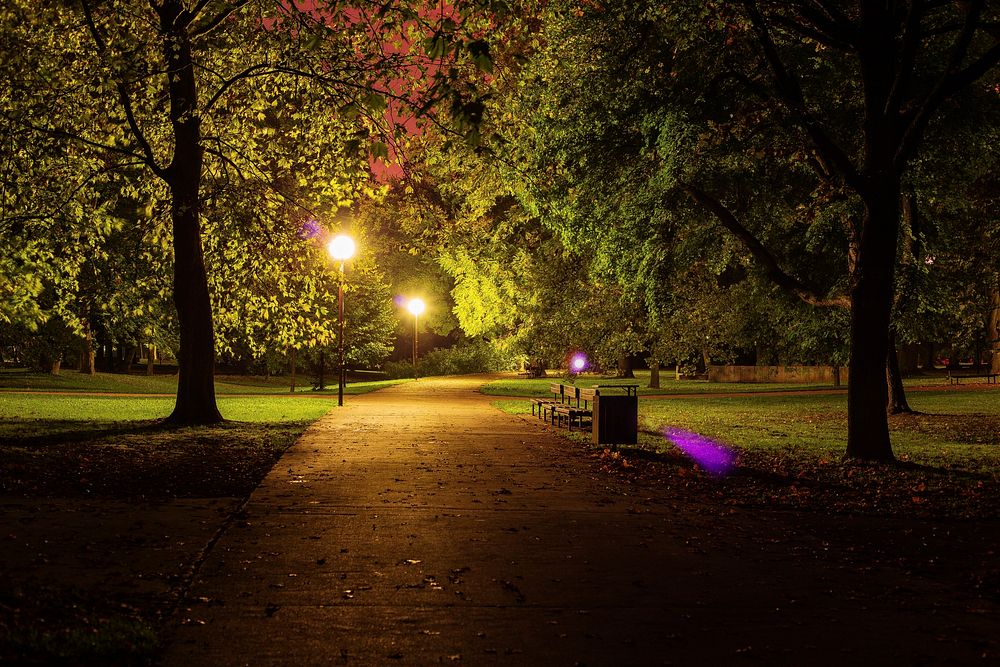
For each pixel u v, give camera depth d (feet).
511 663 16.99
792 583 23.36
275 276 67.31
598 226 68.95
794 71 58.75
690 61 54.24
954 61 47.11
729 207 68.49
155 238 66.44
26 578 21.48
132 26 57.11
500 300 123.95
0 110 55.26
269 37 51.37
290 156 67.56
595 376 198.80
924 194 71.31
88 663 16.21
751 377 187.73
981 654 17.94
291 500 33.81
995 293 127.95
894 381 92.79
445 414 79.25
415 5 40.91
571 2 57.77
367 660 16.97
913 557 27.17
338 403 93.30
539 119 64.44
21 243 59.93
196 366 62.44
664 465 47.16
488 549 26.45
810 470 46.60
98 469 40.16
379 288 141.38
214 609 19.90
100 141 63.36
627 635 18.81
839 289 58.44
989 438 67.56
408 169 52.26
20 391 104.99
